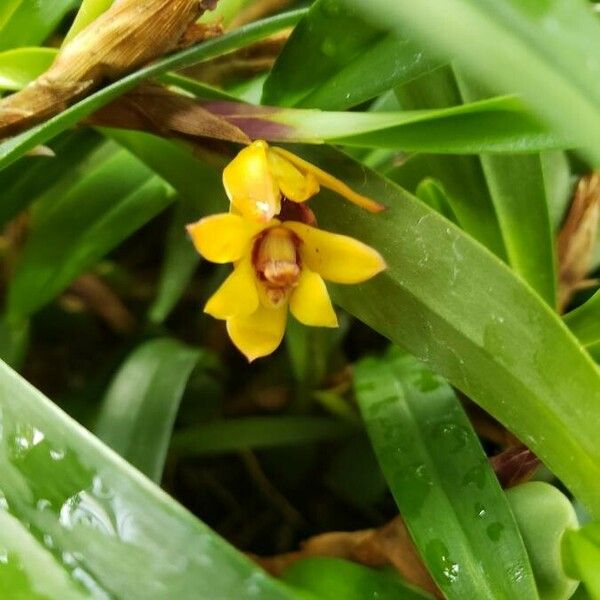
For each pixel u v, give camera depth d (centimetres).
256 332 19
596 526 19
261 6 26
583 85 15
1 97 24
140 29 19
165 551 17
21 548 17
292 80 21
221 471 27
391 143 19
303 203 20
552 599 20
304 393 26
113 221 24
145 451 22
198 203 21
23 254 24
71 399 25
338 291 20
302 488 26
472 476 20
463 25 15
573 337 19
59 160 24
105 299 30
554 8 15
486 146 19
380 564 21
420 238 20
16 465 18
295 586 20
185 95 20
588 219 23
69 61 20
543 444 19
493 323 19
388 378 22
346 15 20
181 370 23
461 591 19
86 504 18
